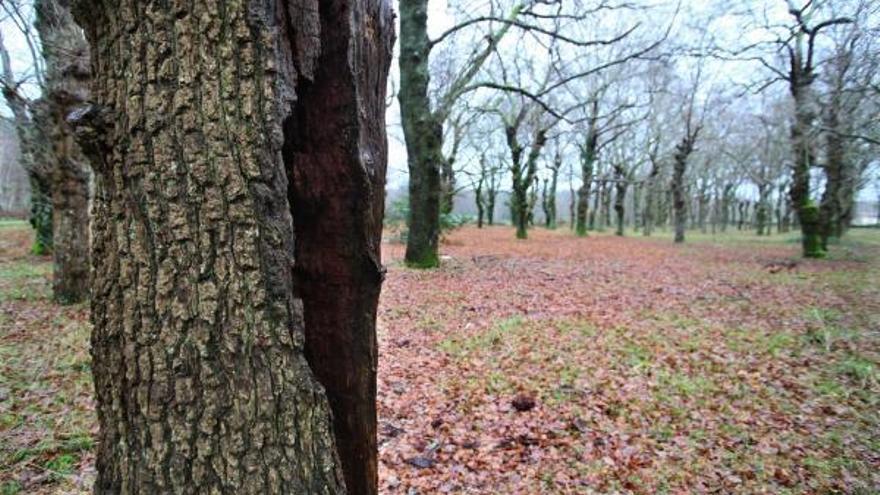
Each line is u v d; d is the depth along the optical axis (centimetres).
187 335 137
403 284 1091
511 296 992
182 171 135
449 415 468
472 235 2788
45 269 1159
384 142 181
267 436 139
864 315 834
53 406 452
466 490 356
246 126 136
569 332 732
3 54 962
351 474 187
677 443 420
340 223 171
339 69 158
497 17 1224
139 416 141
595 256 1806
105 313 144
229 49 135
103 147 140
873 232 3133
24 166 1284
